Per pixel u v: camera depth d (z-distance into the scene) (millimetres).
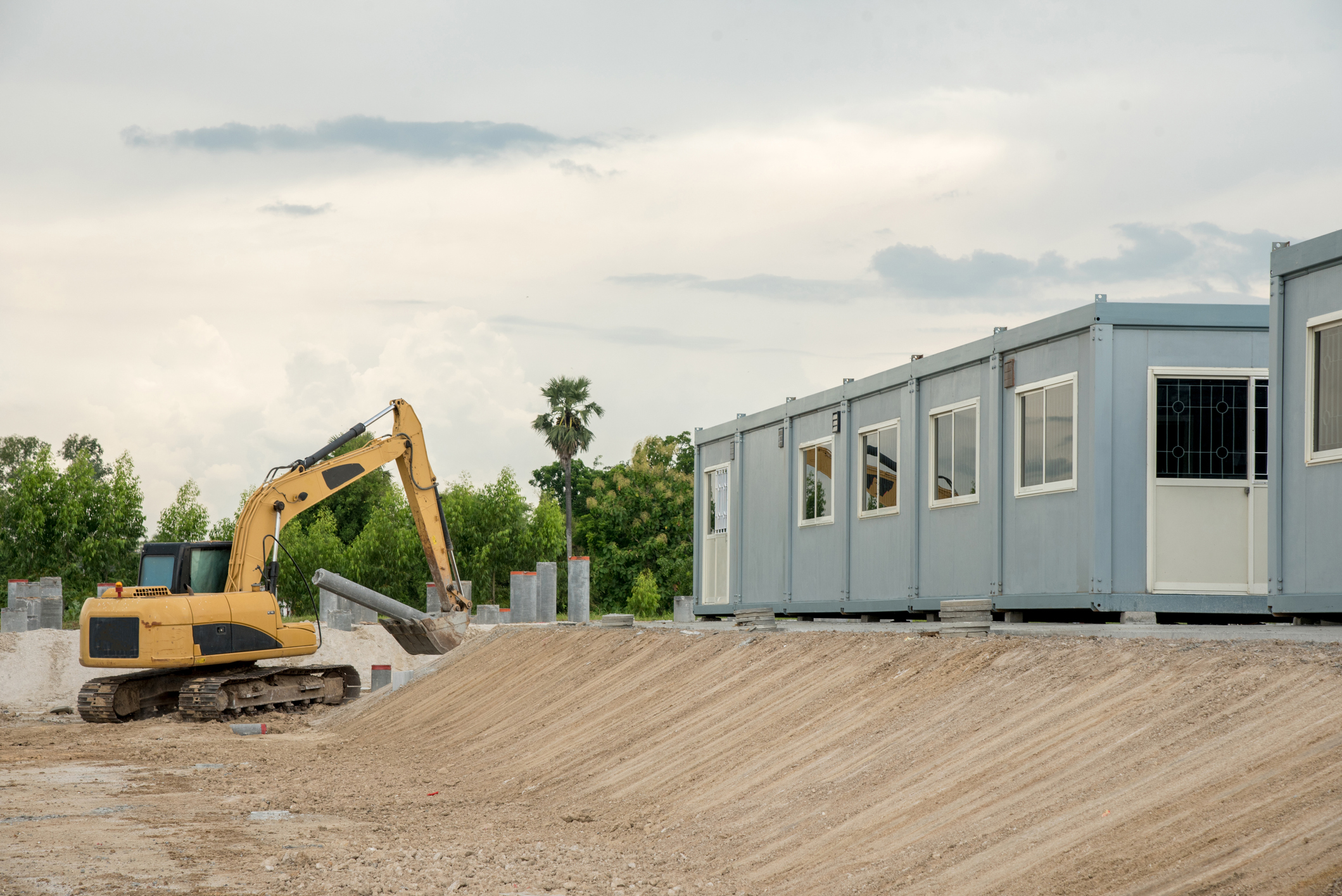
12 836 12164
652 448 77562
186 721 24844
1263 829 6266
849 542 22781
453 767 16688
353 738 21406
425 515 27984
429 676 24656
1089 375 16000
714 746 12555
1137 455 15828
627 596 72250
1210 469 15922
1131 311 15883
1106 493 15734
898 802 9016
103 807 14195
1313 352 12953
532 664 21422
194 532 51844
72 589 49938
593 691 17688
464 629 27766
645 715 15094
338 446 26750
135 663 23891
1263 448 15961
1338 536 12492
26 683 32688
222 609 24781
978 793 8492
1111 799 7445
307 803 14242
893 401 21359
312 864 10602
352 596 27078
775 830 9570
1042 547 16922
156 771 17547
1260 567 15836
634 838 10688
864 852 8305
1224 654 9133
